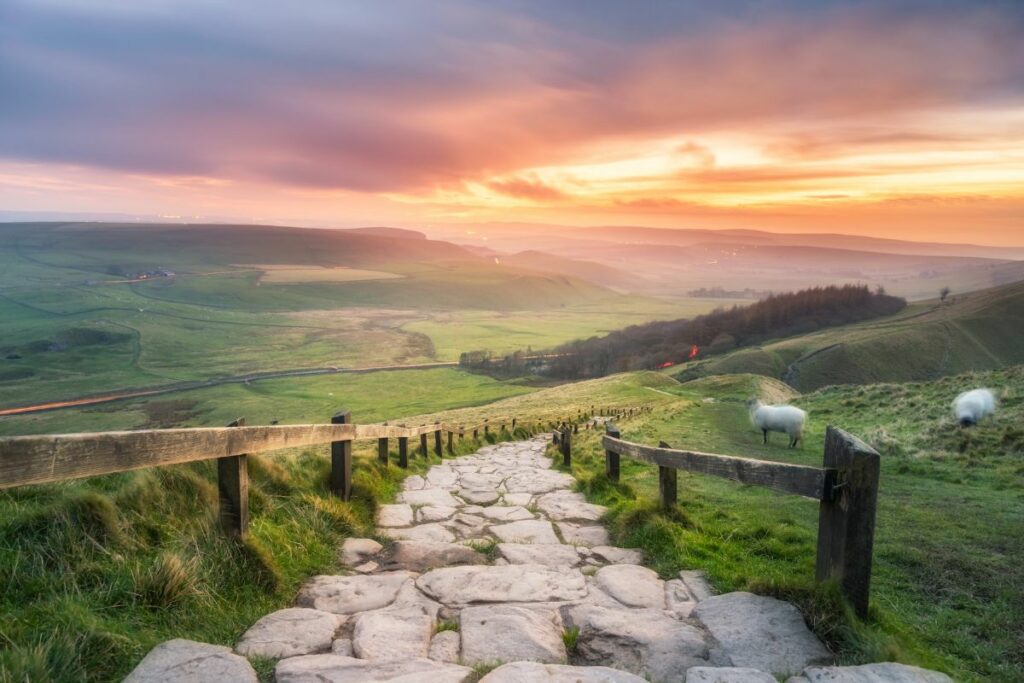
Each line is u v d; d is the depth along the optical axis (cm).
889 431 1473
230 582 420
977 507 780
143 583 369
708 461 561
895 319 17275
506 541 654
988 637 413
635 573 511
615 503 834
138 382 16112
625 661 350
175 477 518
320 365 18700
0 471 268
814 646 358
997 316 14850
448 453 1781
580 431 2641
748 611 402
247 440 479
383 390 14025
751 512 800
